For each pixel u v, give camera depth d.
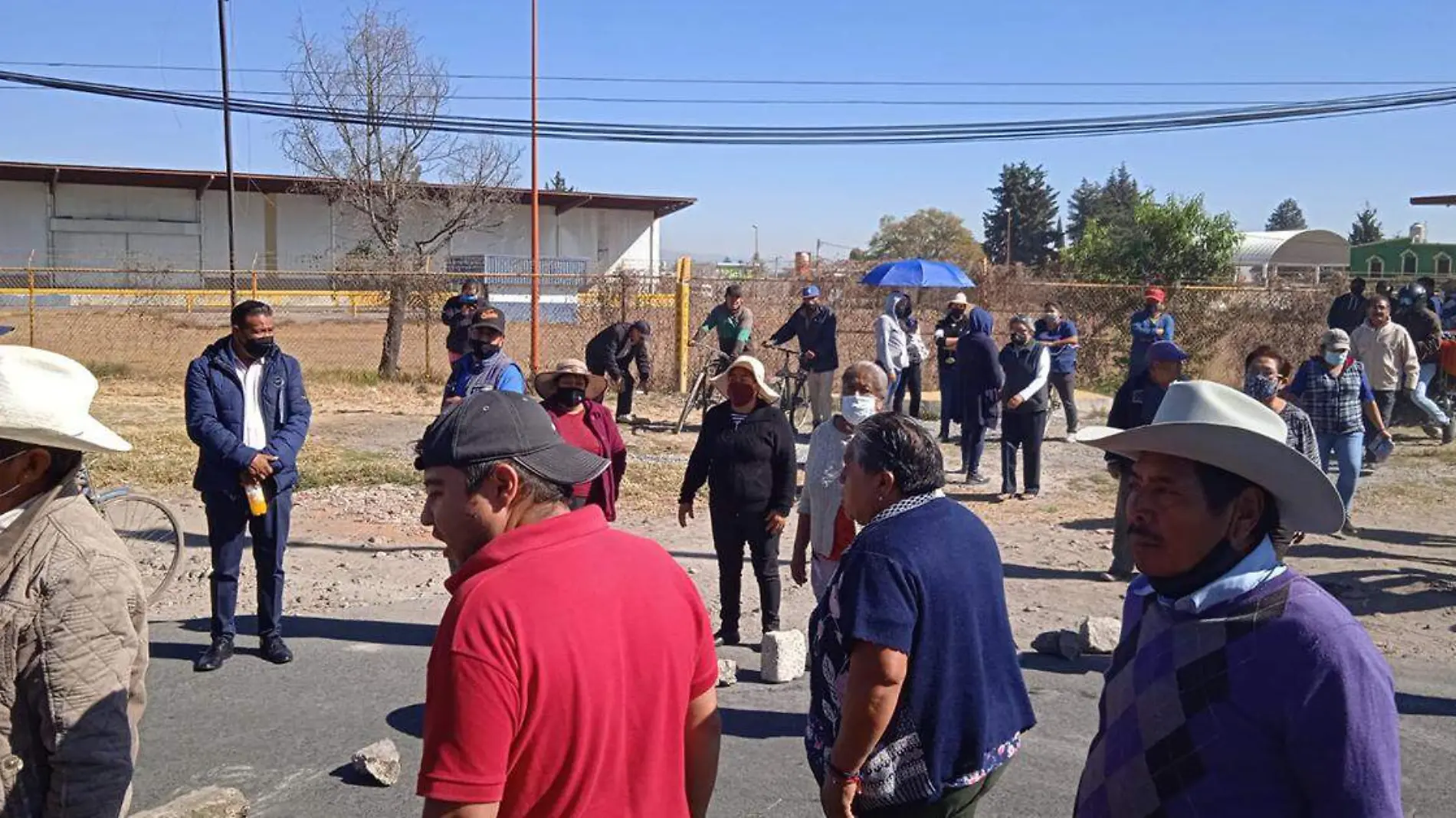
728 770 5.11
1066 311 21.02
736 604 6.85
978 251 83.94
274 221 49.25
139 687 2.58
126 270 23.42
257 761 5.11
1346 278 21.53
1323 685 1.98
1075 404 17.08
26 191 47.09
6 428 2.40
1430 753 5.37
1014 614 7.54
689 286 18.56
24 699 2.35
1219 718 2.06
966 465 11.94
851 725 3.05
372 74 24.53
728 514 6.71
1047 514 10.59
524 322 26.34
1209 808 2.05
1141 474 2.28
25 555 2.37
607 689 2.17
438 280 19.55
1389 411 12.75
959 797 3.14
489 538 2.30
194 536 8.95
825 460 5.66
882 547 3.13
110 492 7.46
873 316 20.80
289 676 6.16
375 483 11.09
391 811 4.66
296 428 6.33
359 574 8.14
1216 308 20.09
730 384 6.65
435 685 2.08
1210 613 2.16
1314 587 2.14
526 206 51.41
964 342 11.71
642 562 2.37
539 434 2.33
